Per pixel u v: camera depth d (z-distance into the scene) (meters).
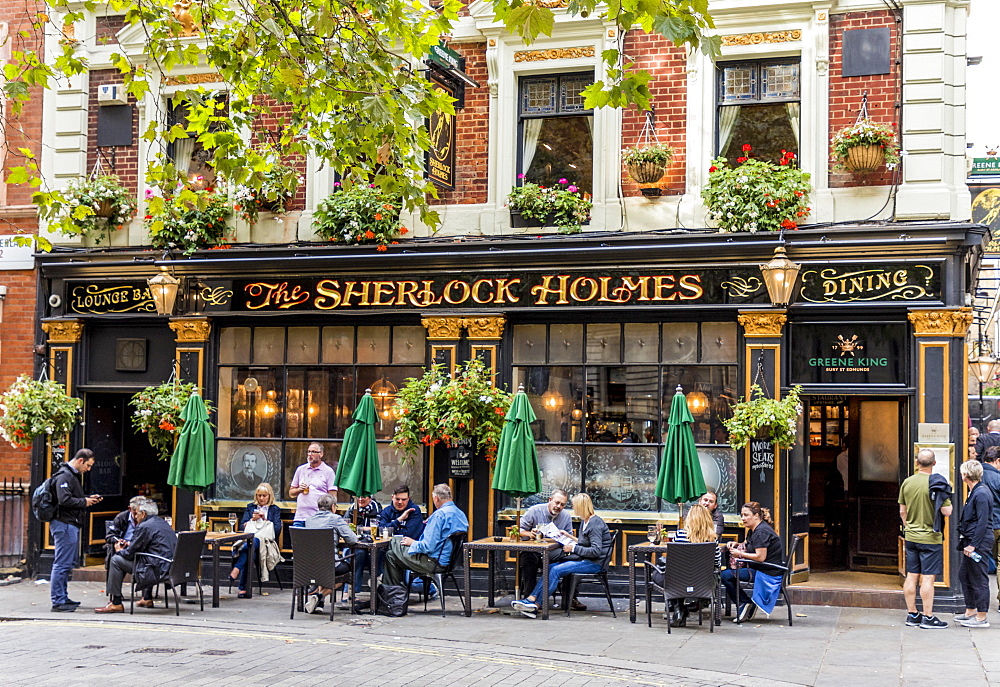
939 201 13.21
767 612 11.91
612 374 14.30
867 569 15.15
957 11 13.56
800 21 13.85
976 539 11.74
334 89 9.22
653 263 13.97
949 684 9.03
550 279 14.37
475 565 14.38
